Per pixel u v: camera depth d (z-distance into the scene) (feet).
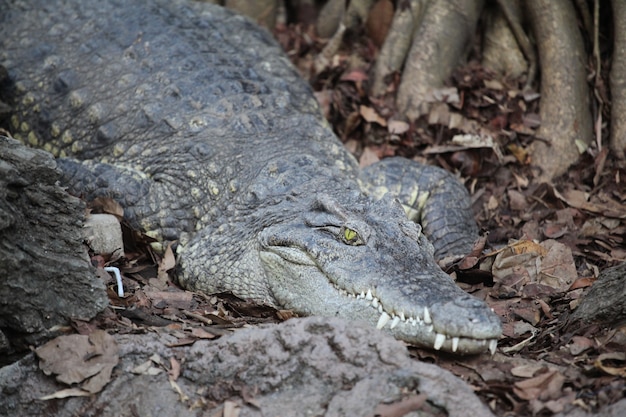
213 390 24.70
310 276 30.53
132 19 42.68
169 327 27.81
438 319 26.20
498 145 42.96
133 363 25.62
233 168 36.22
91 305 27.76
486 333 25.59
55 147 40.24
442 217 38.06
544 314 30.99
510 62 46.09
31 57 41.63
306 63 50.11
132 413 24.57
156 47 41.19
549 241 34.94
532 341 29.07
